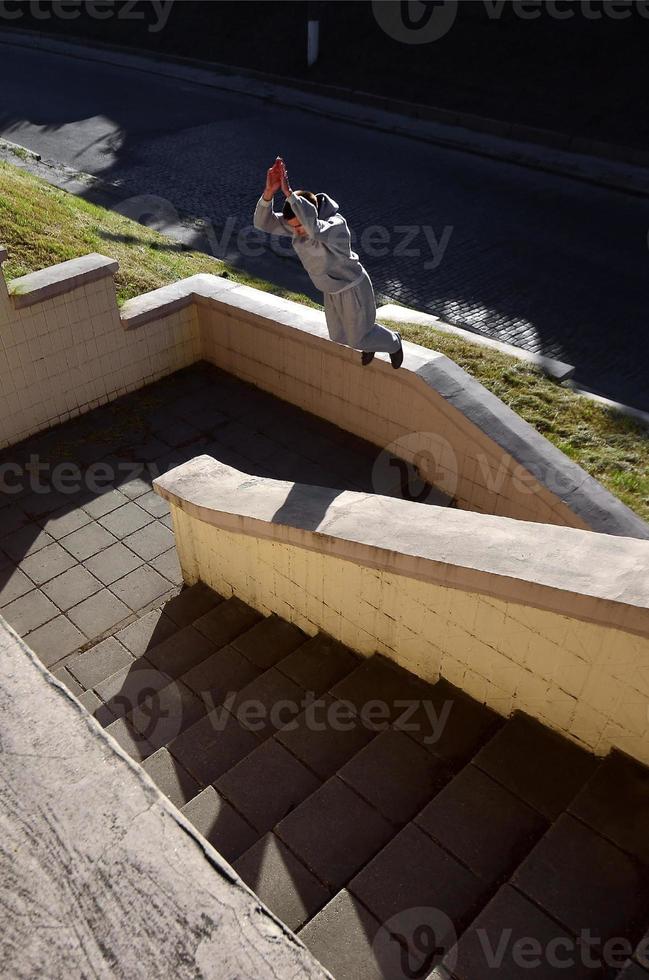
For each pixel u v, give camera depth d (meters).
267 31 24.80
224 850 3.56
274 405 8.03
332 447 7.45
